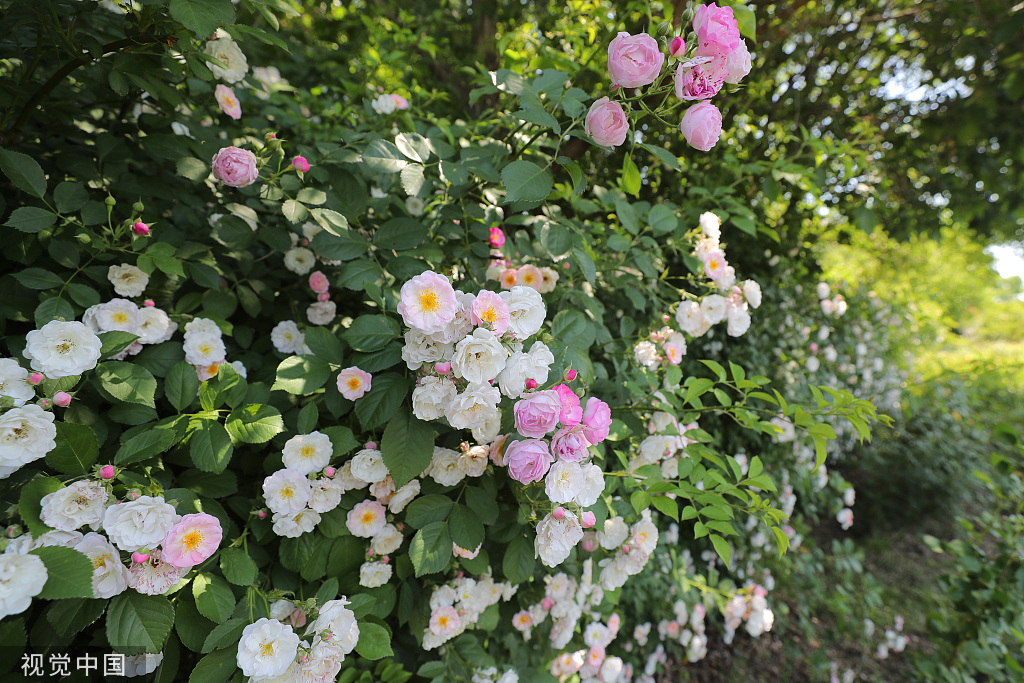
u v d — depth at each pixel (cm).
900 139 389
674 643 294
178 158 158
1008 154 374
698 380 160
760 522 315
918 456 463
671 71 117
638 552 159
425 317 106
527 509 130
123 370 118
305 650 110
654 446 166
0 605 80
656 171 292
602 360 209
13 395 98
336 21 379
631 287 204
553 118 124
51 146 159
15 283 133
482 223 157
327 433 125
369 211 175
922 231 410
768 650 309
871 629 313
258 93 245
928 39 370
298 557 127
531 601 181
